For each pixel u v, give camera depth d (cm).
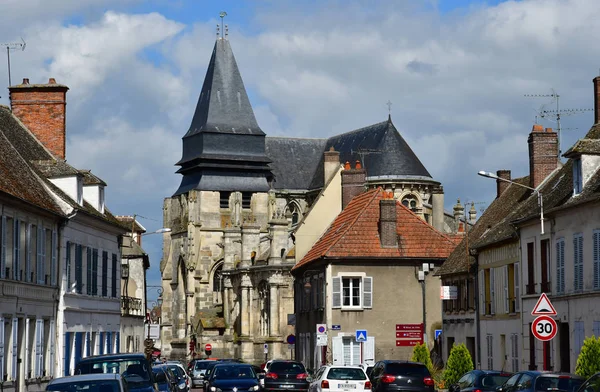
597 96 5269
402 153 12306
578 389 2948
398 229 7219
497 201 6750
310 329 7681
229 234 12781
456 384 4169
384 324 7056
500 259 5850
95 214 6078
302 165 14575
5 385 4544
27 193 5003
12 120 6291
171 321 14425
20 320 4853
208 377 5028
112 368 3331
